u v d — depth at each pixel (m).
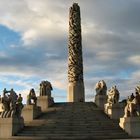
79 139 28.53
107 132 31.12
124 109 36.53
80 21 51.81
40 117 37.75
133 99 33.22
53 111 39.56
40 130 32.38
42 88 44.72
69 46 50.44
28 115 37.28
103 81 45.34
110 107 37.59
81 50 50.47
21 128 33.25
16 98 34.66
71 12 51.72
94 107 41.94
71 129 31.89
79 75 49.12
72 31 50.78
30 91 40.25
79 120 34.84
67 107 41.22
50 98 43.44
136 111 32.69
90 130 31.50
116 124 34.16
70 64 49.66
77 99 48.12
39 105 42.28
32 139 29.39
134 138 29.64
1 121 32.62
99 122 34.16
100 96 43.16
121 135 30.77
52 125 33.31
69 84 49.12
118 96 38.91
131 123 31.66
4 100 33.94
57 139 28.77
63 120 35.09
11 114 33.03
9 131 32.09
